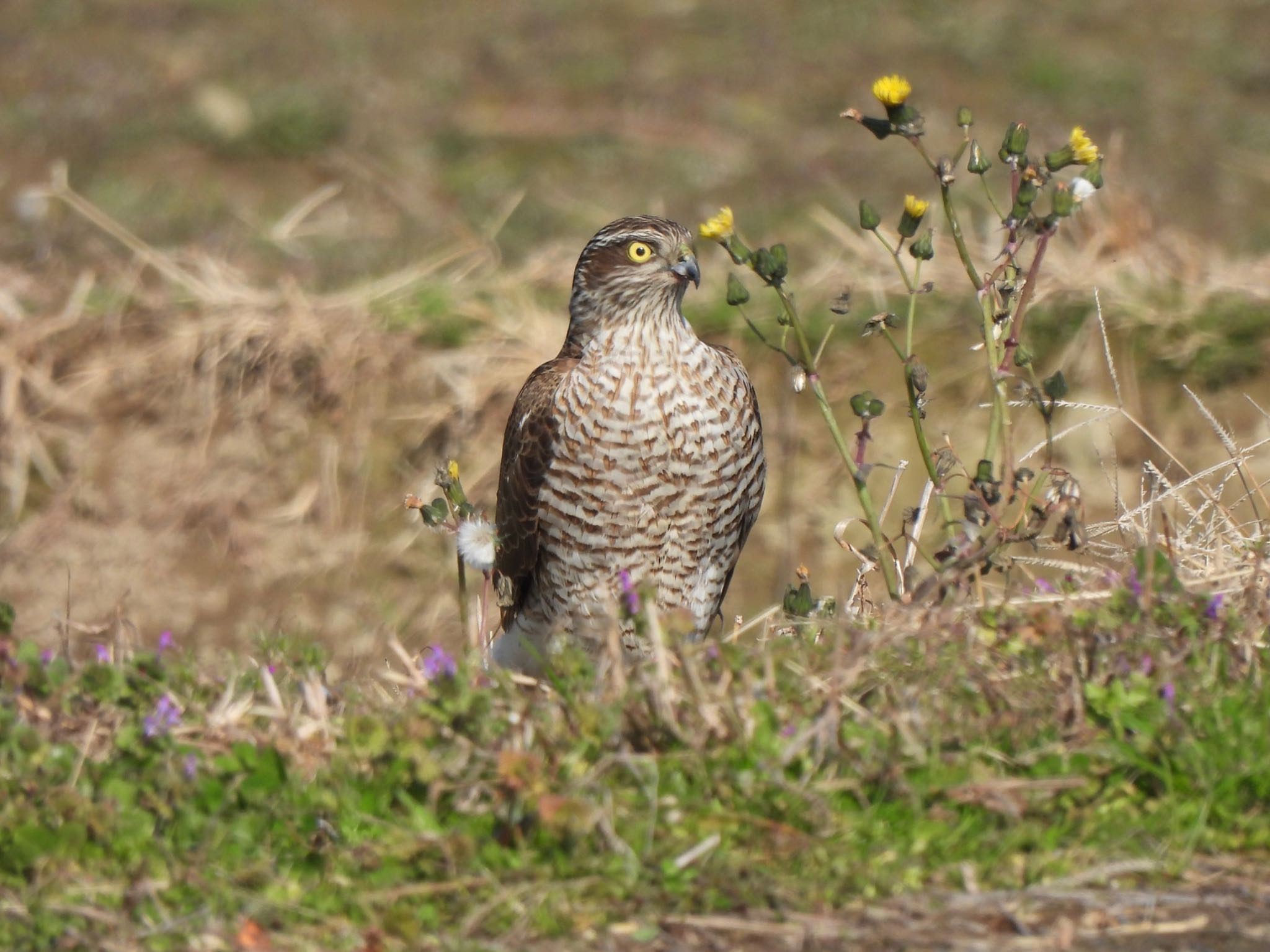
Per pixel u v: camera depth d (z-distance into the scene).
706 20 27.70
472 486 14.43
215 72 25.03
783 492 14.20
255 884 5.30
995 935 5.13
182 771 5.71
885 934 5.13
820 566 13.95
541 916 5.15
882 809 5.56
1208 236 20.28
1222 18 28.14
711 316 14.70
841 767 5.68
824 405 7.59
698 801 5.48
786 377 14.40
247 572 14.32
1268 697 5.88
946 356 14.43
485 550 7.14
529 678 6.40
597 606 8.97
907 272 14.98
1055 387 7.37
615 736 5.72
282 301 15.39
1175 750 5.70
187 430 14.83
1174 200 21.48
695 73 25.52
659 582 8.94
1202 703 5.88
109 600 14.20
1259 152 23.03
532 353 14.84
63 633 7.20
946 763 5.67
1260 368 14.04
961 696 6.00
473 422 14.63
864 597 7.70
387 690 6.90
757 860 5.36
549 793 5.37
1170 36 27.30
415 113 23.95
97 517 14.57
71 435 14.87
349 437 14.70
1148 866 5.38
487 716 5.81
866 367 14.43
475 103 24.45
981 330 14.39
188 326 15.16
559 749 5.67
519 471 8.98
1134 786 5.74
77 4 27.53
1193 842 5.41
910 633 6.10
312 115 23.06
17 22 26.77
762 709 5.78
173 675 6.36
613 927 5.16
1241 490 10.80
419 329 15.06
